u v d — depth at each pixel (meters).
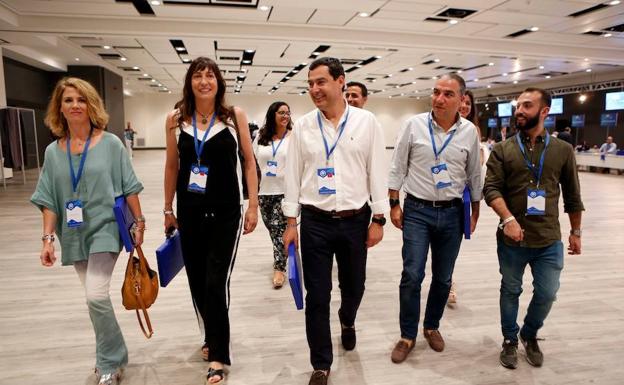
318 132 1.94
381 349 2.38
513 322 2.22
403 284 2.23
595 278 3.57
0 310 2.89
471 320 2.75
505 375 2.12
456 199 2.17
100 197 1.86
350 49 10.52
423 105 27.86
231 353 2.27
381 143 1.98
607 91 15.25
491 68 13.93
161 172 12.38
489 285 3.41
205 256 2.09
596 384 2.05
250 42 9.71
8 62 11.70
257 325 2.68
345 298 2.20
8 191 8.41
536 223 2.03
